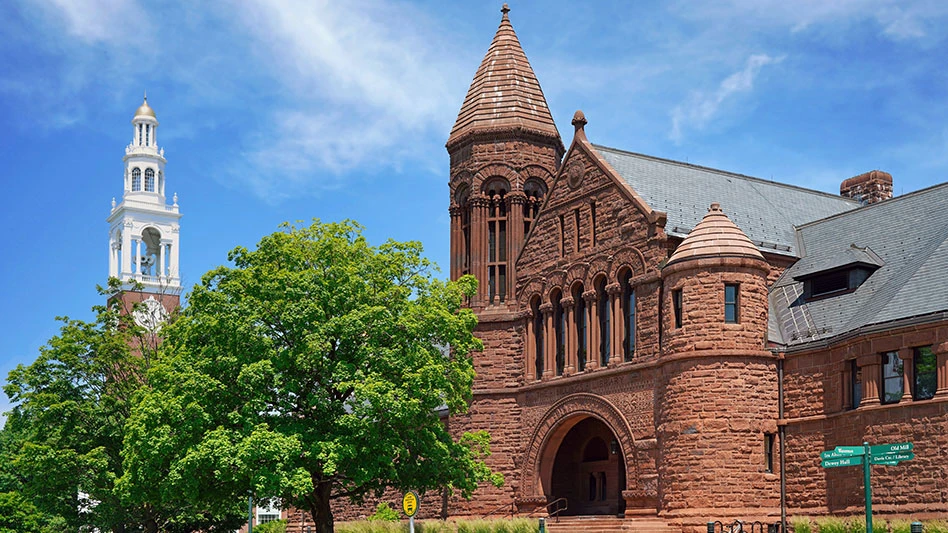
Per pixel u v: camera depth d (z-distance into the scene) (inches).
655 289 1653.5
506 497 1907.0
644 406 1648.6
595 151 1823.3
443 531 1733.5
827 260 1705.2
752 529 1427.2
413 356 1491.1
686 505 1515.7
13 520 2405.3
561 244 1873.8
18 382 1963.6
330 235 1574.8
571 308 1828.2
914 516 1322.6
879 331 1396.4
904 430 1355.8
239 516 2214.6
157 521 2102.6
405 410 1439.5
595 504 1870.1
